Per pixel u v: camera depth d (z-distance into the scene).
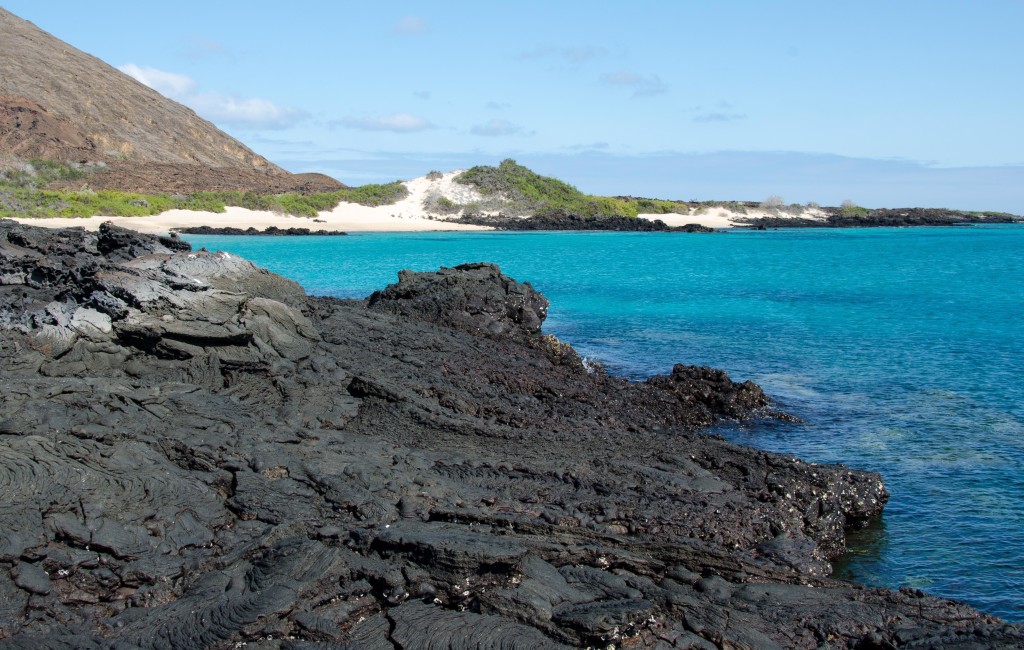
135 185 106.56
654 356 28.52
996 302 44.81
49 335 15.45
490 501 12.11
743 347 30.27
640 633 9.58
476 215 119.69
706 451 15.60
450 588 9.93
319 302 26.97
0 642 8.77
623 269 62.41
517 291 29.06
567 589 10.20
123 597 9.66
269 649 9.08
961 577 12.85
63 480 10.57
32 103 123.31
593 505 12.14
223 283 21.05
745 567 10.97
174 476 11.38
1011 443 18.77
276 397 15.83
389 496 11.84
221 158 151.88
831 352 29.41
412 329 23.92
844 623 10.00
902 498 15.75
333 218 111.38
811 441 19.06
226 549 10.45
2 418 11.76
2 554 9.36
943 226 160.12
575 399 19.97
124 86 153.00
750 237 112.06
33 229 29.53
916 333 33.75
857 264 70.31
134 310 15.99
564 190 133.62
